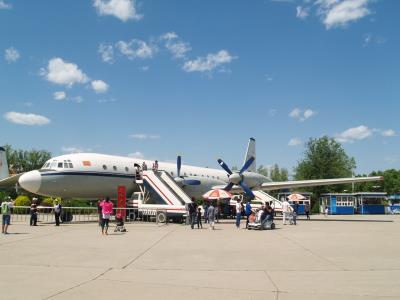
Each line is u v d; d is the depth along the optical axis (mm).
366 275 9391
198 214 24266
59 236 18250
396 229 24453
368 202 63375
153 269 10047
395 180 99062
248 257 12172
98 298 6977
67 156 28312
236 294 7387
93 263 10867
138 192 32062
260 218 23734
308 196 67688
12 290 7559
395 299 7059
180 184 33344
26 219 32594
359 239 17844
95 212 40344
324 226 27391
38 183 26141
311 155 73875
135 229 22781
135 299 6941
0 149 42250
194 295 7281
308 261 11445
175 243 15766
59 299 6867
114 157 31203
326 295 7344
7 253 12695
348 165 80312
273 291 7656
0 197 46000
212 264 10852
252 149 47219
